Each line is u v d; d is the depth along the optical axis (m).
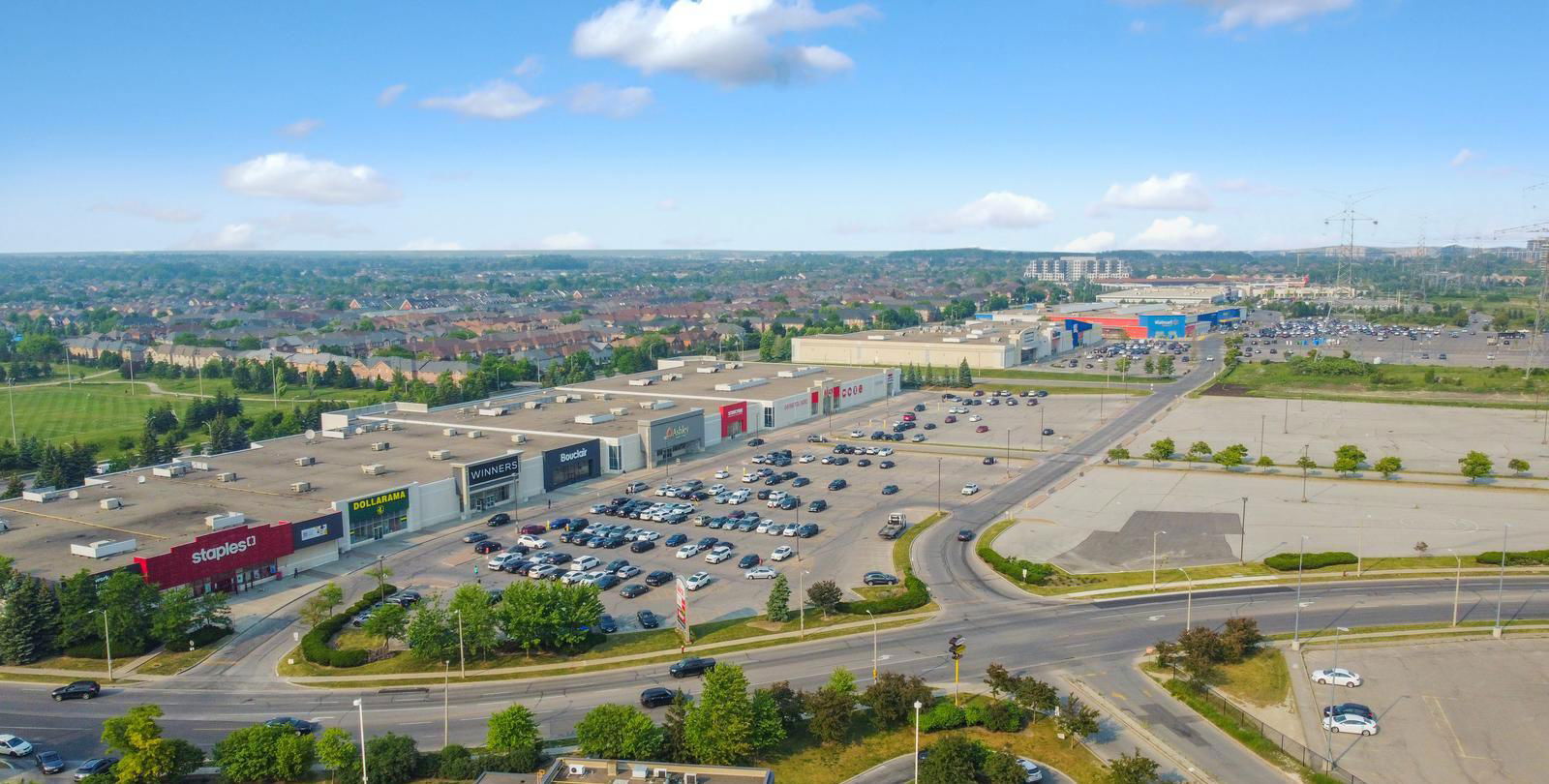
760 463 173.75
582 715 79.56
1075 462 173.38
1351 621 97.81
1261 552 120.44
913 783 69.50
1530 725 76.62
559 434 170.75
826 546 125.81
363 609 103.81
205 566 107.81
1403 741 74.44
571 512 143.12
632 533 129.62
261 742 68.94
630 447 168.88
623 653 92.31
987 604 104.44
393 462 150.00
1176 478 159.50
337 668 90.12
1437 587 107.19
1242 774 70.31
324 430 183.38
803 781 69.62
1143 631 96.38
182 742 69.00
